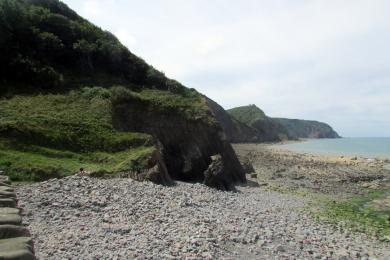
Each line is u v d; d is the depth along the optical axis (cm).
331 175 5622
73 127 3494
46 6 5466
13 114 3409
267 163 7156
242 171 4622
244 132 17038
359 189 4450
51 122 3434
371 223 2764
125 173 2983
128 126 4056
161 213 2127
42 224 1717
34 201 2012
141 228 1800
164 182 3225
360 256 1897
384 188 4528
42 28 4897
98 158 3234
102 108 3988
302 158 8431
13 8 4544
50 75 4300
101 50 5256
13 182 2462
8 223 1009
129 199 2309
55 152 3080
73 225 1745
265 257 1669
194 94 5416
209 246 1650
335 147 14738
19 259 772
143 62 5619
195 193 3009
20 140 3020
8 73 4109
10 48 4256
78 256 1345
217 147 4431
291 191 4131
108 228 1733
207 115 4619
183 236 1738
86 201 2112
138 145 3519
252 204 3033
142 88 5131
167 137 4238
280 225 2344
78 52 5000
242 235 1925
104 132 3609
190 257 1466
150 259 1404
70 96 4172
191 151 4231
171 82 5466
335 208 3281
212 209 2492
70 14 5716
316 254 1797
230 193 3500
